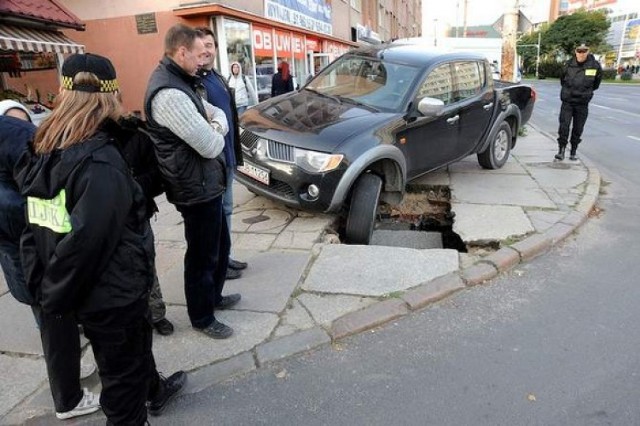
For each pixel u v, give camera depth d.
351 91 5.79
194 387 2.79
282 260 4.25
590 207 5.63
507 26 11.70
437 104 5.10
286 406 2.66
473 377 2.86
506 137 7.52
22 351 3.13
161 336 3.22
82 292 1.95
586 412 2.58
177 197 2.64
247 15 11.11
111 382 2.14
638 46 69.88
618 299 3.73
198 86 3.11
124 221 1.92
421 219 6.16
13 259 2.26
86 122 1.90
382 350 3.13
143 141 2.31
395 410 2.61
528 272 4.19
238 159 3.79
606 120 15.09
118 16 10.57
